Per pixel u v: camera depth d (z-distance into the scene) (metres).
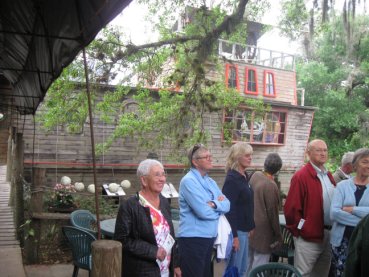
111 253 2.24
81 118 8.08
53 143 11.10
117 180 12.08
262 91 16.86
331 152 23.27
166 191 11.63
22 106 5.94
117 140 11.93
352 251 2.02
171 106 8.56
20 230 6.06
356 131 23.75
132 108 11.14
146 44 7.55
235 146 4.02
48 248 5.68
